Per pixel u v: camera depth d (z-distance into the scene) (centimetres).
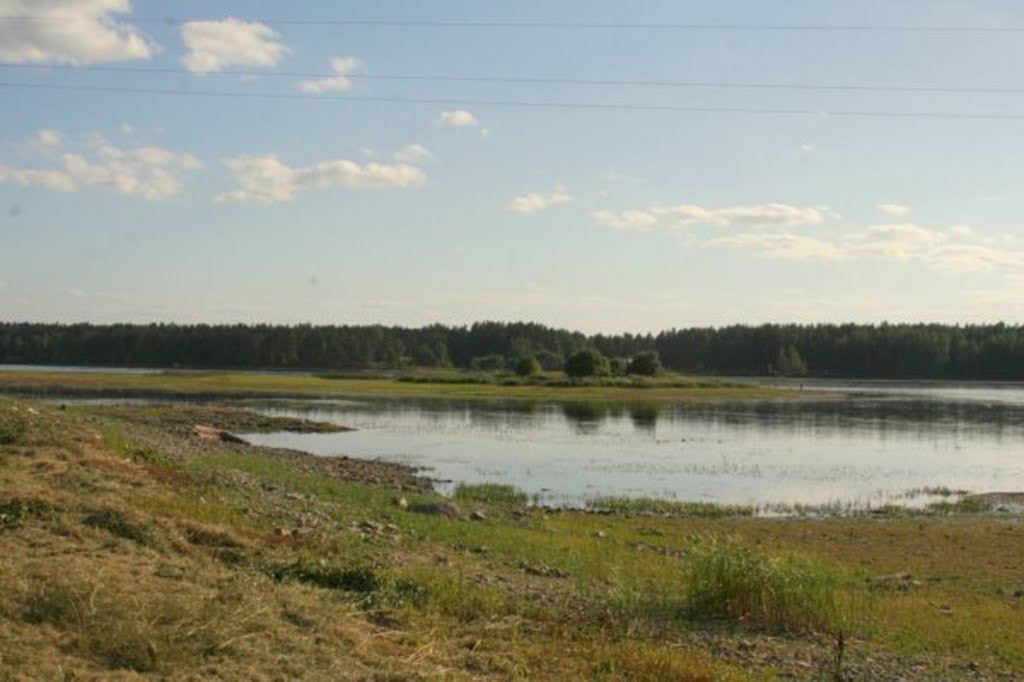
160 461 2289
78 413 3912
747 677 1100
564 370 12138
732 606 1406
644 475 3806
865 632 1408
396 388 9706
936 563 2148
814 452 4759
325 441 4916
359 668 938
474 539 1975
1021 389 13075
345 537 1727
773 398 9712
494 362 17462
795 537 2472
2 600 902
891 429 6112
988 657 1327
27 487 1369
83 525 1246
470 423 6162
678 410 7725
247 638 946
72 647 848
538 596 1445
